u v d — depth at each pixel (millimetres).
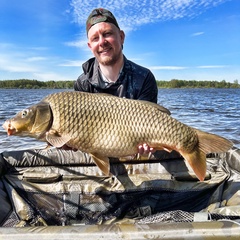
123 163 894
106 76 1058
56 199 851
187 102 7652
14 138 2385
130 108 718
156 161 899
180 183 870
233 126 3188
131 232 497
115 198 853
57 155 886
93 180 873
